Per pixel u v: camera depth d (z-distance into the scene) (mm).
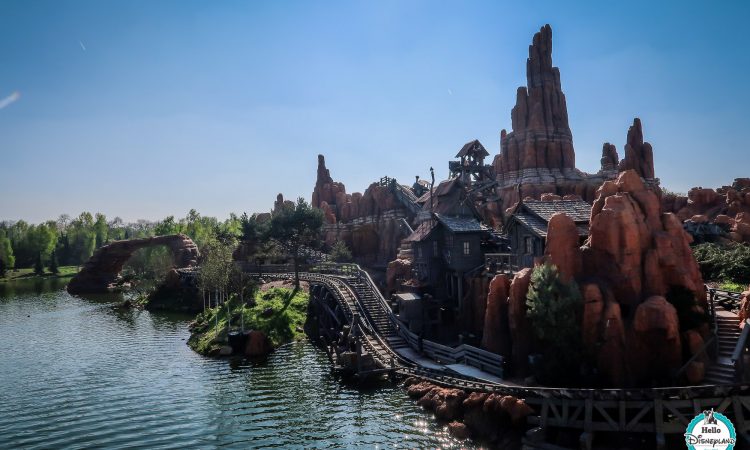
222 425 29266
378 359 38031
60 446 26969
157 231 146625
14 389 36531
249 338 45906
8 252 147750
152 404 33000
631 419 23984
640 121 86125
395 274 61438
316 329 52969
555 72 88875
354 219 100562
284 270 76062
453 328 44281
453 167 76312
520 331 31844
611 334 27594
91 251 171750
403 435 26891
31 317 69438
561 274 30312
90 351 48219
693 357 26203
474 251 45812
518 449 24422
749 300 28578
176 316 69000
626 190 32312
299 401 32719
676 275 29609
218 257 60500
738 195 66125
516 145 88062
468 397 28156
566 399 24562
